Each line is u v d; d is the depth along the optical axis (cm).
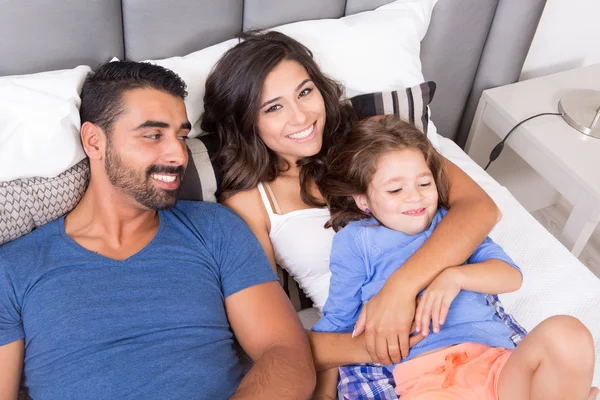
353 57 139
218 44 132
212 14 129
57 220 109
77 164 110
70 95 107
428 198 111
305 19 142
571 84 176
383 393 102
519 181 200
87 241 106
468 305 104
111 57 125
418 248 110
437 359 99
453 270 103
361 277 111
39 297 99
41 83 108
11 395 97
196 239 111
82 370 96
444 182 121
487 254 111
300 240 121
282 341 102
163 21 125
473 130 183
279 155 127
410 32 145
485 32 164
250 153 121
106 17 119
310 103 116
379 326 101
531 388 90
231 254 111
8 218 103
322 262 121
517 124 160
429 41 158
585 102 164
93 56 123
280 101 114
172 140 104
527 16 159
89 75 110
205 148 124
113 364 96
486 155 190
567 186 150
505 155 192
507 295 125
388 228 113
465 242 108
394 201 110
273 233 122
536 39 182
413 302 102
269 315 105
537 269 131
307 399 98
